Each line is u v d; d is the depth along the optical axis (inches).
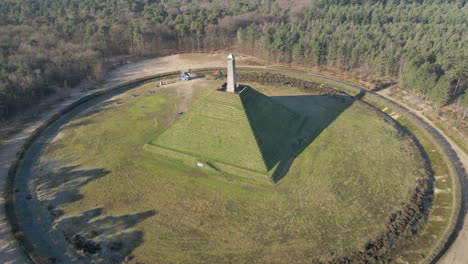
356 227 2059.5
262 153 2623.0
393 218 2127.2
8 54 4355.3
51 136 3029.0
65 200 2244.1
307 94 3993.6
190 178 2485.2
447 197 2324.1
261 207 2209.6
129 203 2226.9
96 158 2706.7
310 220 2110.0
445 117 3348.9
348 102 3794.3
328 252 1882.4
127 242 1931.6
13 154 2758.4
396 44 4832.7
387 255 1868.8
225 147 2694.4
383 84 4261.8
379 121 3356.3
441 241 1904.5
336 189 2384.4
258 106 3063.5
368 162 2691.9
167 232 2004.2
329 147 2881.4
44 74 4033.0
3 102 3238.2
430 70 3801.7
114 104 3698.3
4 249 1867.6
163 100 3801.7
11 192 2293.3
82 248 1882.4
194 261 1820.9
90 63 4507.9
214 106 2935.5
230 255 1857.8
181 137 2847.0
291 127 3134.8
